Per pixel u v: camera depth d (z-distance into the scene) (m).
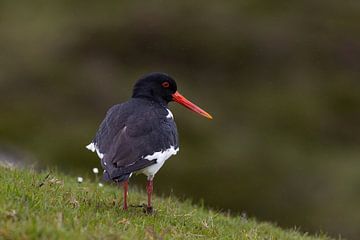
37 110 35.97
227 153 32.84
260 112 36.72
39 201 10.82
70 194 12.62
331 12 45.94
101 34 43.12
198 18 44.94
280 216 29.05
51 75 39.38
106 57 41.41
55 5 47.69
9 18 46.38
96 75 39.56
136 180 29.92
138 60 41.31
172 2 46.50
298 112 36.62
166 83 14.50
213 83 39.59
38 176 14.47
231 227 13.98
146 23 44.19
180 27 43.88
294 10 46.16
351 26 44.44
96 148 12.22
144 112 12.67
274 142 34.12
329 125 35.78
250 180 31.14
